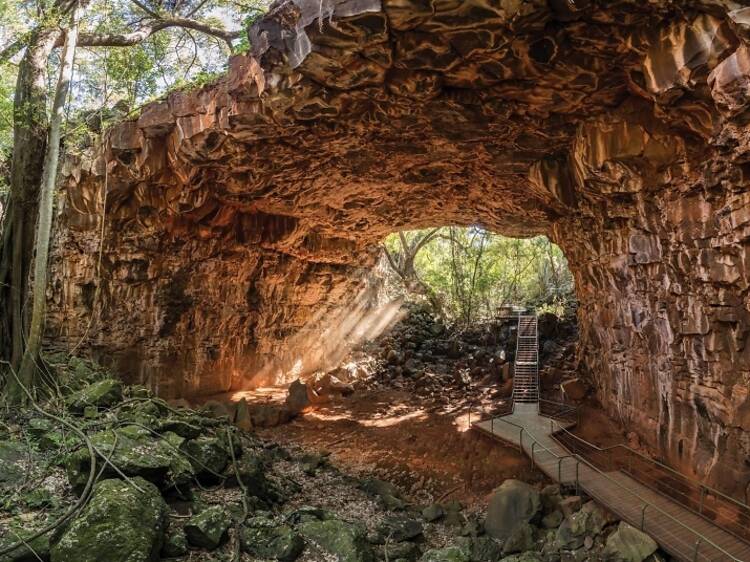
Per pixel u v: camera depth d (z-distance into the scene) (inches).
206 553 270.4
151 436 328.2
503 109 397.1
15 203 384.8
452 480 526.9
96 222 605.0
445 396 839.7
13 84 536.1
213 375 772.6
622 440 537.0
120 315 645.3
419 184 611.2
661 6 263.4
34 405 339.0
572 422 598.5
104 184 570.9
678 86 286.4
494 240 1193.4
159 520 253.6
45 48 402.9
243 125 437.7
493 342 1034.7
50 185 362.6
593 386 698.8
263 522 301.4
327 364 995.3
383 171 563.2
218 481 346.6
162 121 487.5
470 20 290.4
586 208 502.3
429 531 394.9
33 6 417.1
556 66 331.9
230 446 367.2
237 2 529.3
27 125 387.5
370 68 343.0
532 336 920.3
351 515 393.1
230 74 406.3
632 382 527.5
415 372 955.3
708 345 361.7
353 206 711.1
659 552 307.7
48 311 644.7
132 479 267.9
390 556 330.3
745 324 320.8
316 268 947.3
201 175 546.9
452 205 706.2
